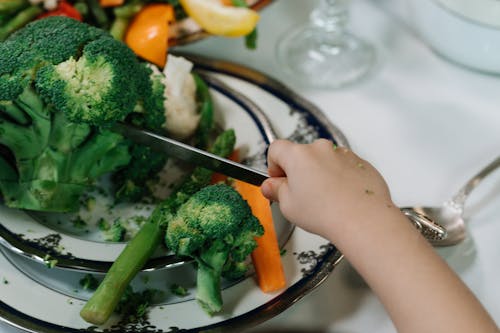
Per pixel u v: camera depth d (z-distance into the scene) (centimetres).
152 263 68
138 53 89
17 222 73
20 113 71
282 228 74
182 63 83
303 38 100
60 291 69
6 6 88
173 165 82
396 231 57
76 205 76
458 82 92
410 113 89
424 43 98
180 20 94
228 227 65
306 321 69
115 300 64
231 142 79
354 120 89
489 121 87
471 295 55
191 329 65
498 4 82
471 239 75
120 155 76
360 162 63
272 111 85
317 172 60
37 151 73
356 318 69
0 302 67
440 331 53
